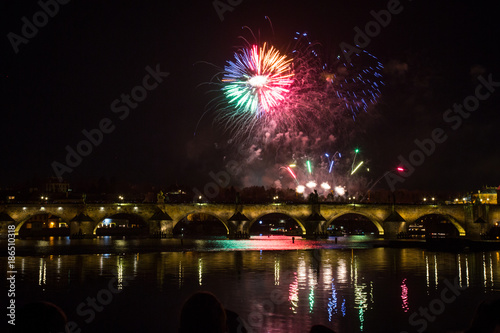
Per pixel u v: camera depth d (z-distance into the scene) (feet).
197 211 641.81
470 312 163.94
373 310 165.89
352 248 488.44
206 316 23.91
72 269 282.97
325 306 171.63
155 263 322.55
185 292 200.64
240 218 644.27
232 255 393.91
